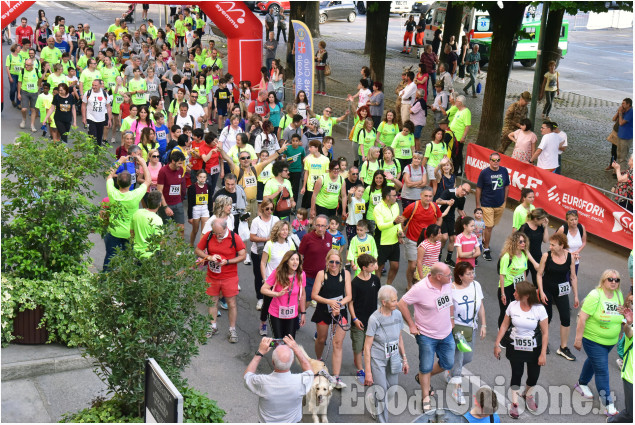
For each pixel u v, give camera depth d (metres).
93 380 8.88
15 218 9.45
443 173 13.25
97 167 9.95
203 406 7.37
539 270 10.05
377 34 24.78
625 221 13.48
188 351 7.37
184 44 34.12
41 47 29.53
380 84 19.17
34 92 19.61
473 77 26.92
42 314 9.31
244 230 11.22
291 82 28.39
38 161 9.41
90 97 17.95
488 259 13.56
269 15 29.95
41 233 9.32
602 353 8.81
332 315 9.01
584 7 17.02
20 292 9.20
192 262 7.39
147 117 15.57
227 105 20.81
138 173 12.50
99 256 12.56
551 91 23.33
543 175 15.17
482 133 19.09
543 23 18.14
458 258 10.88
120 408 7.35
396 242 11.36
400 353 8.57
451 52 26.97
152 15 42.47
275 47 28.27
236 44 23.17
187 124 15.99
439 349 8.68
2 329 9.20
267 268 10.16
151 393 6.42
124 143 13.47
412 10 47.00
